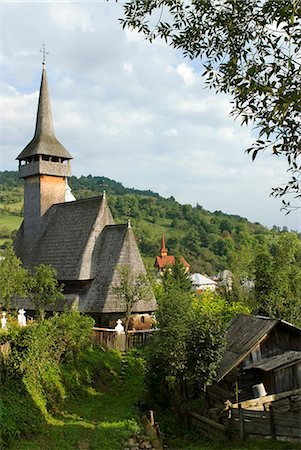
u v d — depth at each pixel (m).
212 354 22.33
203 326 22.94
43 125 54.09
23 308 47.19
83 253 44.88
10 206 170.12
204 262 150.62
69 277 44.62
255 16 8.46
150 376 24.84
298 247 55.06
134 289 39.28
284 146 7.52
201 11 9.39
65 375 25.73
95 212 47.34
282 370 22.73
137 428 20.62
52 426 20.20
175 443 20.28
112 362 32.22
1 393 19.38
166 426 22.19
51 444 18.09
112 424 20.98
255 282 55.34
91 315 42.47
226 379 23.45
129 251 43.84
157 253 154.75
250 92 7.54
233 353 23.89
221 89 9.27
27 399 20.62
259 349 23.86
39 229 51.72
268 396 21.17
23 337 23.16
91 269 44.78
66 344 27.88
